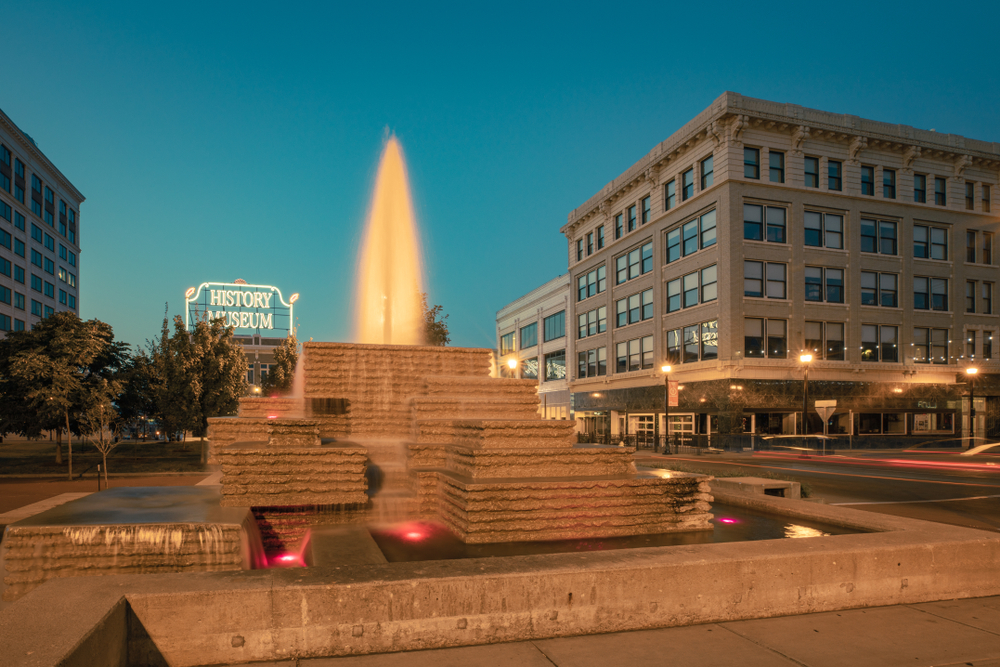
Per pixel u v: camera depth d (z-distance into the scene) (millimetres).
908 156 38562
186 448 34500
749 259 35062
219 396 30109
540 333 59656
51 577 4594
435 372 7926
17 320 69875
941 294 39562
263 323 93750
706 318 36406
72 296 86375
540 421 6480
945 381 38812
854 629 4238
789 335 35562
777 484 10945
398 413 7711
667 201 41031
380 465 7012
